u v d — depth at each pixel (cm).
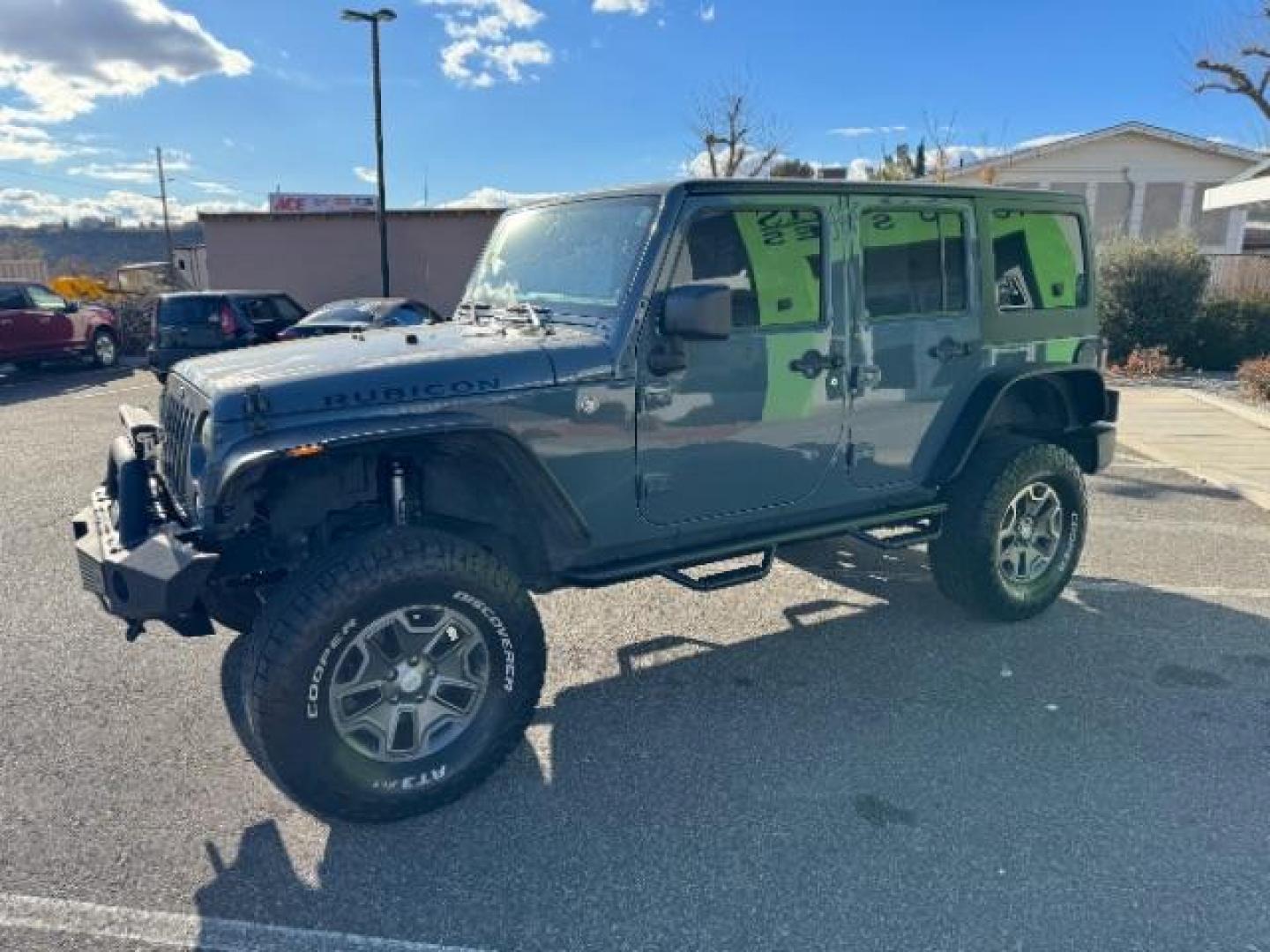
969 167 2666
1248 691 384
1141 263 1548
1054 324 452
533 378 308
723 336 301
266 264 2522
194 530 283
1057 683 393
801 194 355
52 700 380
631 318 322
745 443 356
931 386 407
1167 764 327
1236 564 549
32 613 475
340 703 285
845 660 419
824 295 367
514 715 312
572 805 307
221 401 280
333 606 272
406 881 269
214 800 310
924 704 375
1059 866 272
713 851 281
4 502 709
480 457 310
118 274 3978
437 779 297
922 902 257
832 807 304
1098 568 543
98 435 1012
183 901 260
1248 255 1739
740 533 372
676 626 463
